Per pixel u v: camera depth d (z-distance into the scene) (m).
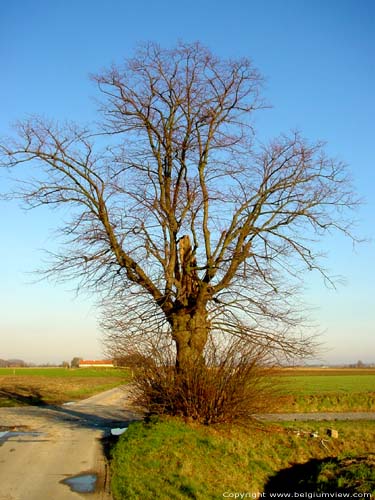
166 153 17.66
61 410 30.27
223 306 16.47
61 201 17.41
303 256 17.34
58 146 16.83
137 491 10.85
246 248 16.69
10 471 12.75
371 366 116.75
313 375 78.25
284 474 14.13
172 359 16.02
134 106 17.45
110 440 17.11
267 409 16.02
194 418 15.58
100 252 17.06
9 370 110.75
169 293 16.41
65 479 11.99
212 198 17.19
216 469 12.97
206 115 17.31
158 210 16.83
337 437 17.03
